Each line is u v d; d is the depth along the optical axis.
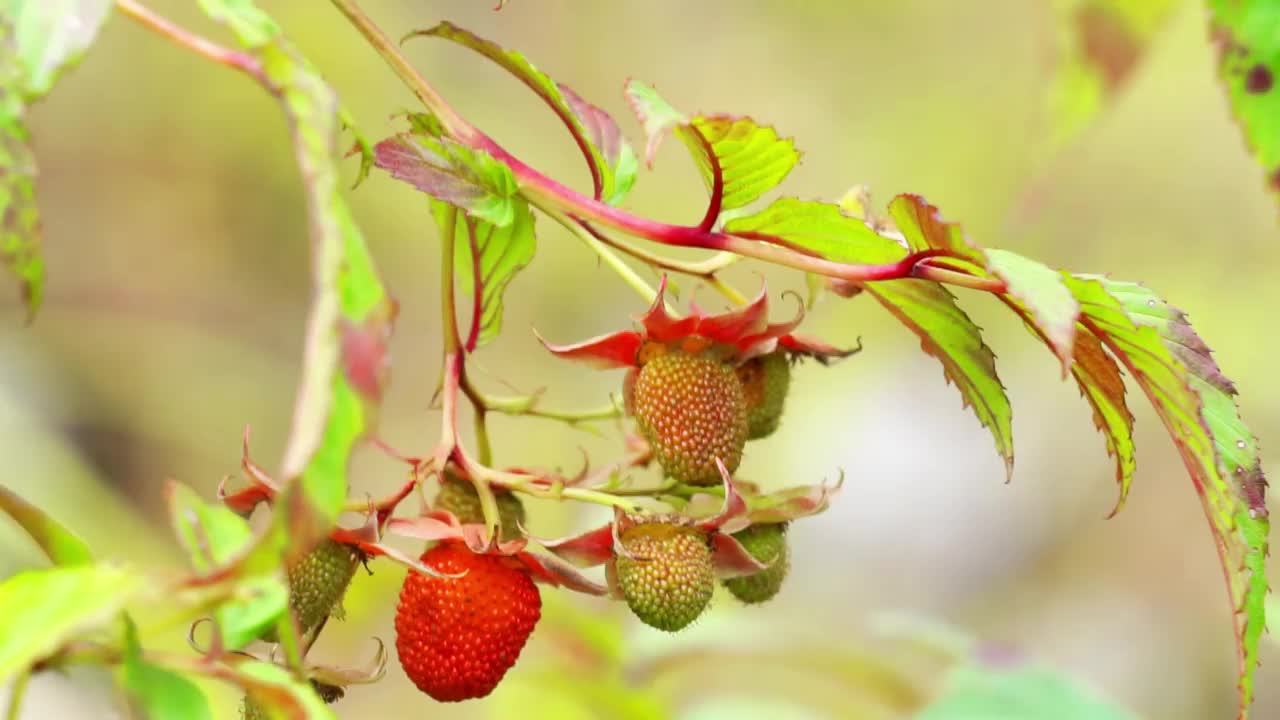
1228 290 1.59
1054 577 1.67
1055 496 1.71
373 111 1.72
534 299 1.68
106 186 1.62
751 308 0.57
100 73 1.63
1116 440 0.55
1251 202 1.64
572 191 0.55
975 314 1.74
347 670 0.55
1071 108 0.66
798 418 1.73
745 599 0.57
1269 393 1.42
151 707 0.50
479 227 0.57
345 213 0.49
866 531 1.68
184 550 0.51
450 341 0.56
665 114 0.54
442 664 0.55
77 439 1.40
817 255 0.55
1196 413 0.54
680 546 0.56
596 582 0.56
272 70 0.50
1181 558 1.64
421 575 0.56
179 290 1.61
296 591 0.54
